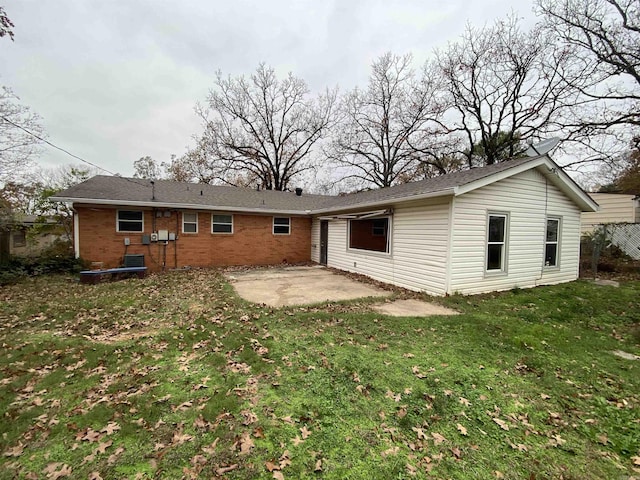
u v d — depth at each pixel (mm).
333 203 14273
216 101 23953
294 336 4617
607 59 12906
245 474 2041
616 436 2482
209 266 12969
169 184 14406
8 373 3375
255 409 2775
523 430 2539
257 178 27031
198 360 3787
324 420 2635
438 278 7473
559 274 9398
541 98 16797
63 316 5512
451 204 7109
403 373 3471
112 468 2090
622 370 3615
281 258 14609
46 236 13680
